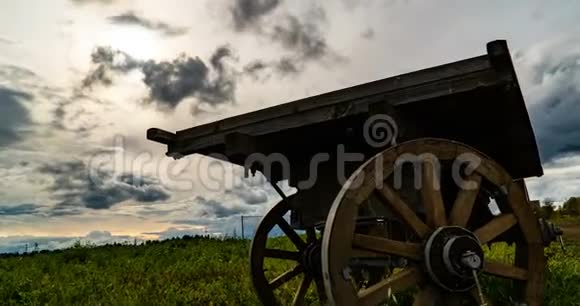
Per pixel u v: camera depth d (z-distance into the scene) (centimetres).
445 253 344
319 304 549
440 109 382
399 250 346
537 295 404
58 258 1291
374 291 335
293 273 529
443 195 470
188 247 1385
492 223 389
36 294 725
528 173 527
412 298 504
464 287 355
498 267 388
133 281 832
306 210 460
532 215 408
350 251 328
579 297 498
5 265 1190
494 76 334
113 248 1462
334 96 380
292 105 399
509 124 427
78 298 712
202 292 708
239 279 798
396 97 362
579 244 1138
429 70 353
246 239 1502
